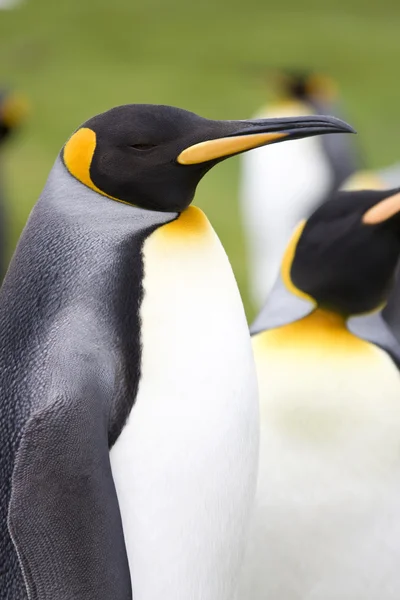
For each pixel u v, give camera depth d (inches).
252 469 229.9
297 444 273.1
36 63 1998.0
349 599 281.6
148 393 211.8
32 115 1685.5
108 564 191.3
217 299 222.2
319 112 1074.1
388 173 863.7
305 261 283.1
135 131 221.9
